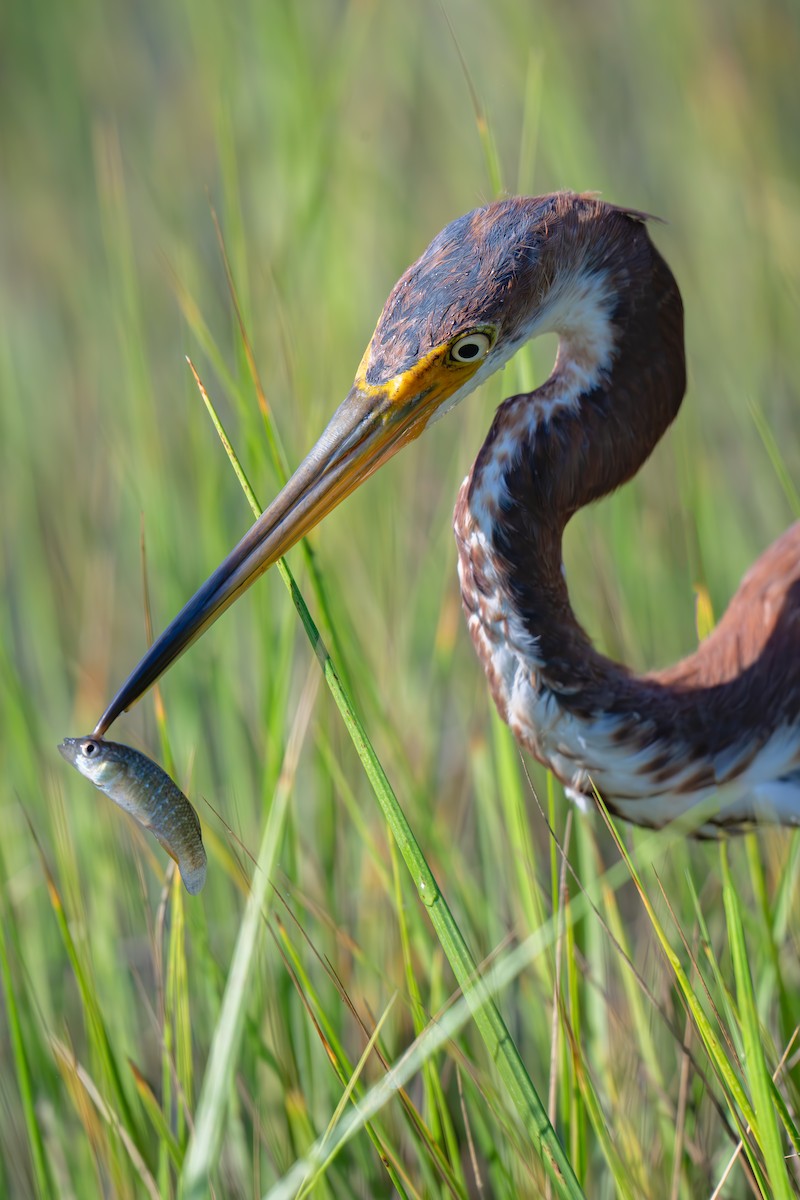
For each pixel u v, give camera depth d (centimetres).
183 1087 524
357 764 690
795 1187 495
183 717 725
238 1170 584
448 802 752
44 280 1230
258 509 457
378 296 1002
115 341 1038
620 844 461
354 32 955
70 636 913
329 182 930
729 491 871
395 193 1083
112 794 425
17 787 717
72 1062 543
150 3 1405
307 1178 448
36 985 641
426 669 782
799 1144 455
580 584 802
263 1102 589
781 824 539
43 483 999
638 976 500
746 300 1001
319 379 826
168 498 812
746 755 525
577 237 482
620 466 509
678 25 1173
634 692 512
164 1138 506
